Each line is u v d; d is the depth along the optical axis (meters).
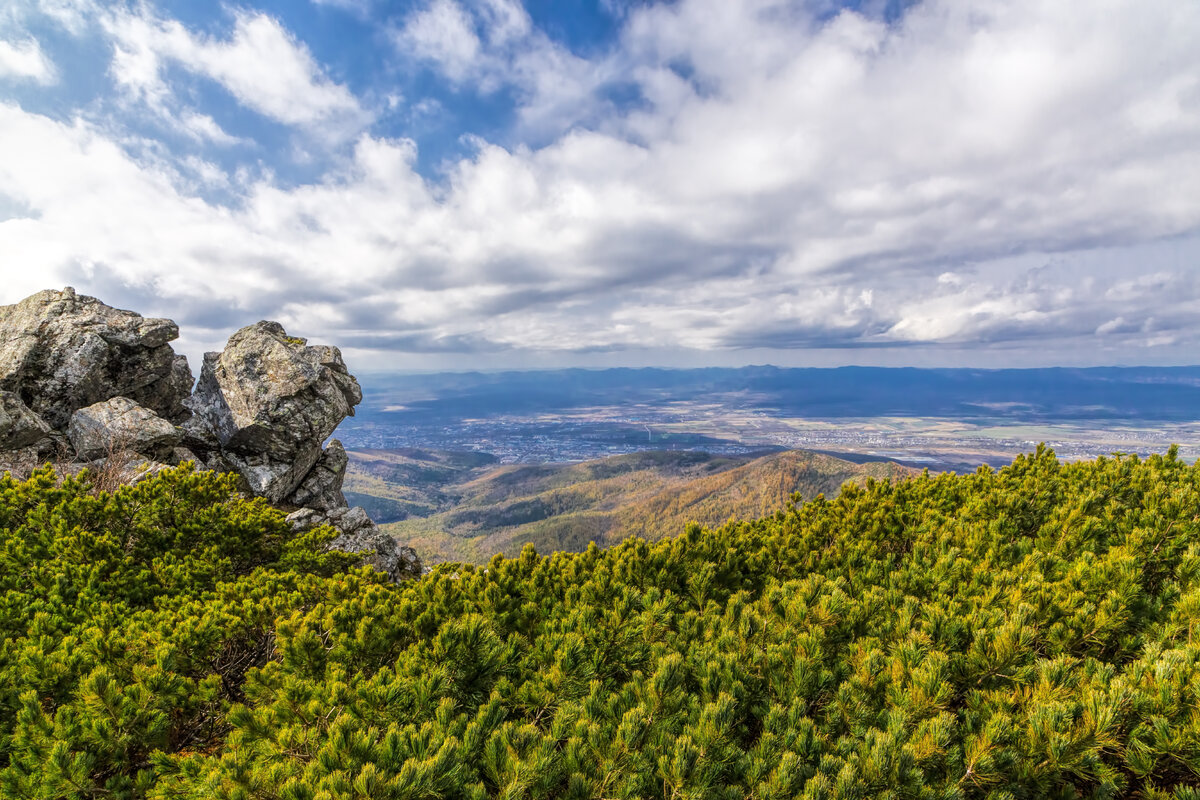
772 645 5.76
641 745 4.55
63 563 8.34
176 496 11.48
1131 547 7.14
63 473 15.62
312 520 18.14
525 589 7.55
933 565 7.81
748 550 9.02
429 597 7.09
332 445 23.22
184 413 23.36
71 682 5.55
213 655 6.50
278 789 4.01
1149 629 5.87
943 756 4.30
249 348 21.59
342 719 4.39
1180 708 4.27
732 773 4.43
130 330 20.45
